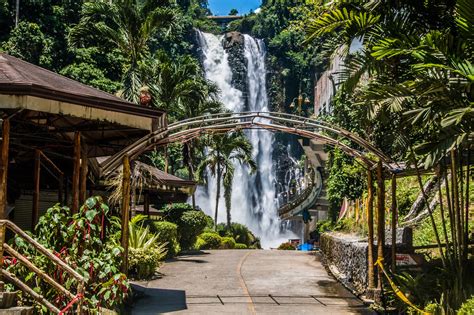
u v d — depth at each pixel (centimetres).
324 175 3712
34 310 830
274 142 8188
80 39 2667
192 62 3002
